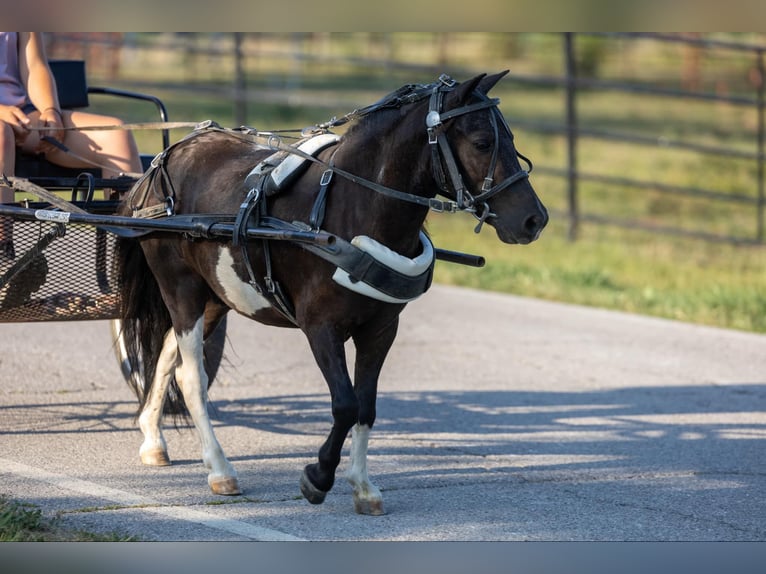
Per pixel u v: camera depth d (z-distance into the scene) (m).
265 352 12.20
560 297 15.51
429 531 6.89
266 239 6.93
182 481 7.82
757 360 12.39
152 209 7.82
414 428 9.49
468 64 45.22
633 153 29.08
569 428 9.60
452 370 11.64
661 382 11.36
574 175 19.30
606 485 7.98
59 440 8.77
